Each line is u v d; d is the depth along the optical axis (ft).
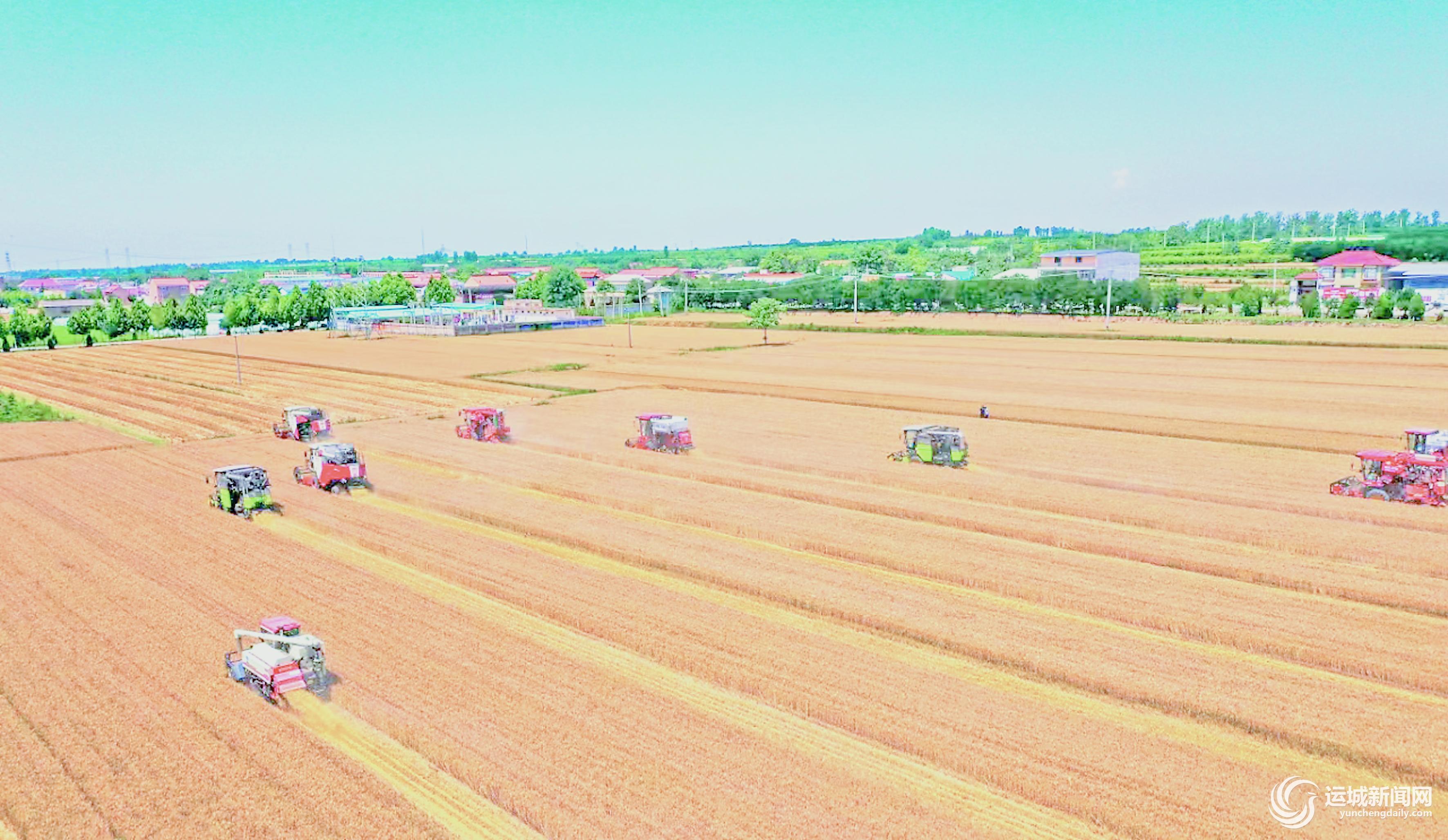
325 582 115.75
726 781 72.38
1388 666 88.02
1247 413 222.89
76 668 92.48
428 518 149.18
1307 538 124.67
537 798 70.28
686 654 93.97
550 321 552.82
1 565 123.03
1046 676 89.61
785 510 146.41
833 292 627.87
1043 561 120.67
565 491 160.35
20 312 510.58
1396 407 225.35
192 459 192.13
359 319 582.35
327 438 213.66
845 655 93.76
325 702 85.76
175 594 111.96
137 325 561.84
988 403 245.86
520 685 87.92
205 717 82.79
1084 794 69.72
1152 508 141.79
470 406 261.44
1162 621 99.55
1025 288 552.41
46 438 221.25
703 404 256.11
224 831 67.36
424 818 68.59
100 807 70.18
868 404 249.55
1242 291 503.20
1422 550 119.44
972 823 67.67
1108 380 283.38
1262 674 88.38
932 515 140.77
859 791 71.20
